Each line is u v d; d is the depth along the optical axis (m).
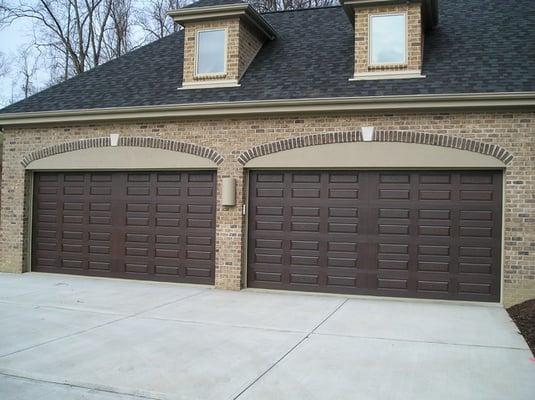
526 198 9.55
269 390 5.41
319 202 10.98
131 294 10.71
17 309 9.20
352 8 11.66
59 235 13.23
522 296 9.56
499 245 9.91
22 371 6.00
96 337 7.41
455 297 10.11
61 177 13.23
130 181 12.52
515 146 9.63
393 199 10.51
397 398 5.18
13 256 13.39
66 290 11.09
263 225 11.35
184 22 12.75
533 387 5.47
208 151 11.57
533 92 9.24
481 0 14.06
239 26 12.38
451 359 6.44
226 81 12.28
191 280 11.92
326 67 12.02
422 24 11.62
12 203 13.45
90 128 12.66
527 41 11.20
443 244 10.20
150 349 6.84
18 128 13.40
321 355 6.59
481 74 10.27
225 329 7.89
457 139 9.92
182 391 5.39
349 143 10.57
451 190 10.18
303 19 15.17
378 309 9.39
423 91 10.09
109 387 5.52
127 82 13.65
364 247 10.66
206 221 11.83
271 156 11.09
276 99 10.84
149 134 12.10
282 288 11.20
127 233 12.52
